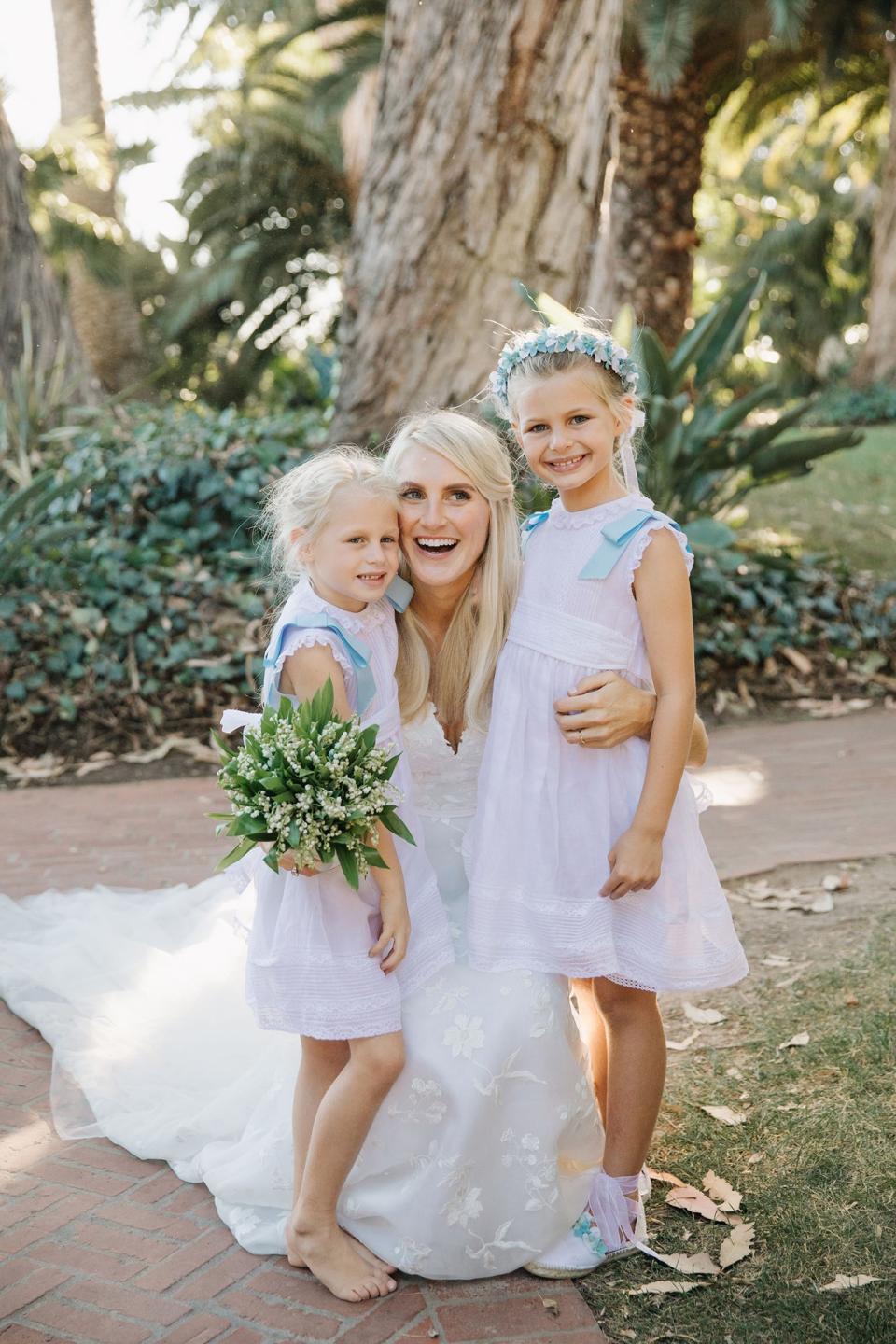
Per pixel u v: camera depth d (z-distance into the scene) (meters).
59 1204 2.46
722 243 29.31
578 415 2.22
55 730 5.80
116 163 18.36
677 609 2.21
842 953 3.40
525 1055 2.19
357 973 2.16
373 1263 2.22
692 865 2.28
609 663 2.23
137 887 4.13
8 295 8.62
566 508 2.36
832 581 7.31
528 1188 2.21
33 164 13.23
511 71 5.97
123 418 8.23
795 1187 2.44
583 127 6.12
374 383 6.55
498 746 2.28
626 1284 2.21
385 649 2.31
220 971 3.00
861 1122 2.62
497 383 2.38
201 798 5.10
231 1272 2.24
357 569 2.20
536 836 2.25
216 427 7.51
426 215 6.27
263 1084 2.62
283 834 2.01
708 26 11.22
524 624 2.30
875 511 9.78
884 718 6.04
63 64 16.52
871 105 18.55
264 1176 2.36
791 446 6.58
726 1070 2.89
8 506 6.16
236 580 6.64
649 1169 2.54
